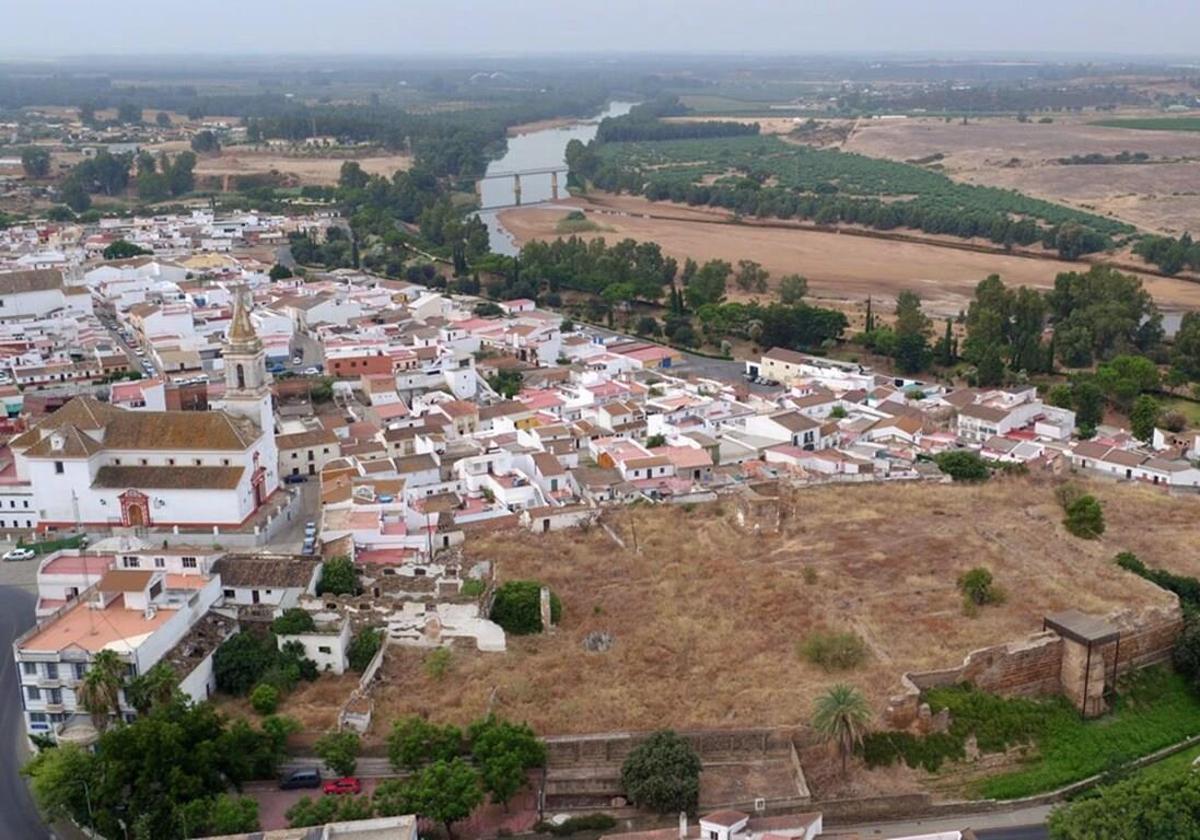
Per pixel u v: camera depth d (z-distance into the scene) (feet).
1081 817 331.98
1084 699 414.62
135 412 537.24
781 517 556.51
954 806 369.71
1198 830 326.44
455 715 382.83
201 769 338.54
